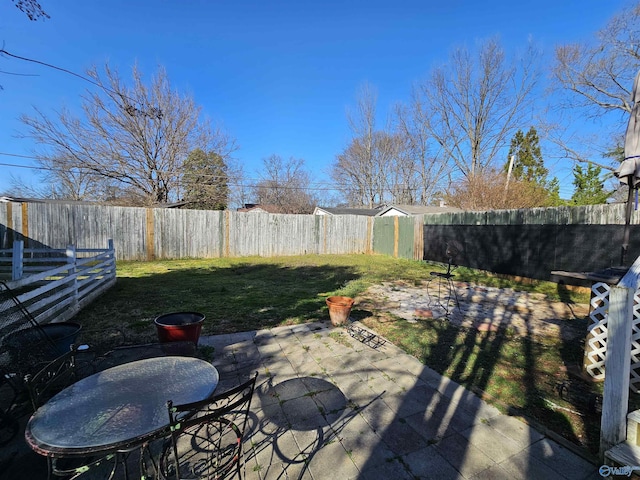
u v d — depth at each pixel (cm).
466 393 253
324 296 578
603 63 1191
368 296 591
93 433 130
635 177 291
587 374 283
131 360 266
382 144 2489
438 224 1027
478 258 881
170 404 123
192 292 592
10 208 869
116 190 1611
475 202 1448
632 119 275
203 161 1764
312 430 205
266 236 1228
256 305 507
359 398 244
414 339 367
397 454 183
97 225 975
